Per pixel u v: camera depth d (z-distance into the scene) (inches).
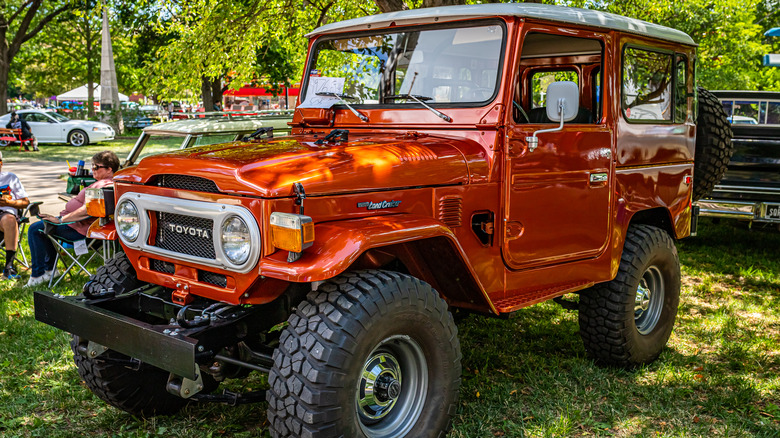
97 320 115.8
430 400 119.3
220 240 107.0
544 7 137.0
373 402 113.0
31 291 237.1
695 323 211.8
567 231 146.1
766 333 203.0
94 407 147.0
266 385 157.6
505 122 130.2
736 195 296.2
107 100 896.3
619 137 154.4
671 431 136.3
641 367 171.9
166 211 115.1
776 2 774.5
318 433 100.4
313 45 164.2
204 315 109.7
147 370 136.6
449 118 135.3
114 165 245.8
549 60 162.2
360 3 399.9
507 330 201.3
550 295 141.6
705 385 159.6
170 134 291.9
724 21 577.6
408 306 111.0
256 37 403.9
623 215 158.9
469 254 130.0
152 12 473.7
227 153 116.8
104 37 877.8
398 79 145.9
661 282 177.2
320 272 98.2
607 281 159.6
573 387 157.5
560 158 141.4
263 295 111.6
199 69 404.8
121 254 139.6
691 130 181.5
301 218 98.1
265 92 762.8
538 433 134.4
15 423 138.2
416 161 121.3
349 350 102.6
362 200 113.3
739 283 265.9
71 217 234.2
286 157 111.4
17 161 719.7
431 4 288.2
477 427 135.9
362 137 138.3
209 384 147.0
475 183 129.1
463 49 136.5
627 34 153.1
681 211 181.0
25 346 182.4
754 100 338.0
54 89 1771.7
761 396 155.4
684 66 176.1
